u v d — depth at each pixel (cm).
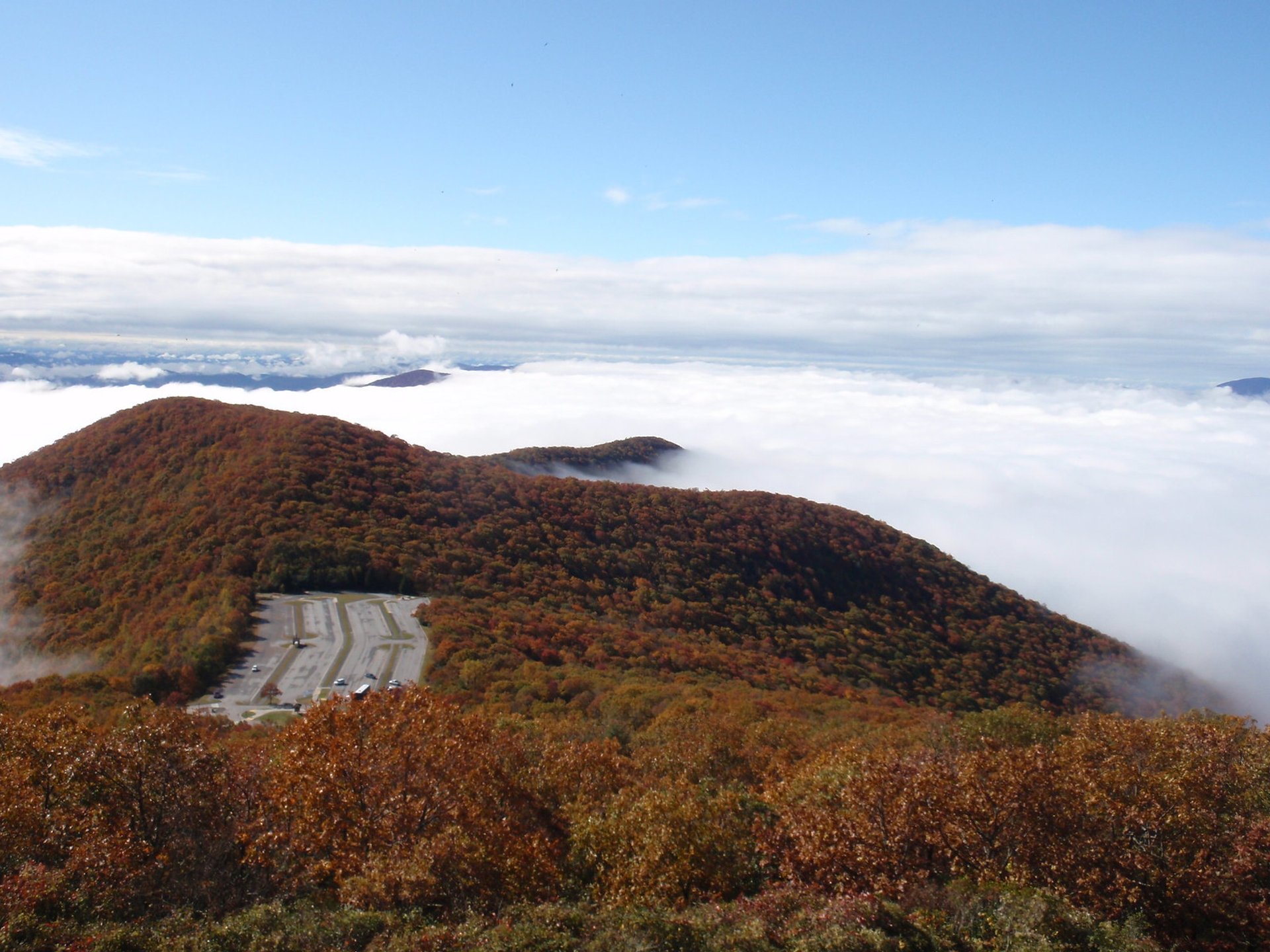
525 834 1911
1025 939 1393
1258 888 1666
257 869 1655
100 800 1714
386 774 1800
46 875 1456
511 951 1313
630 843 1848
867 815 1789
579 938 1397
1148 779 1891
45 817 1652
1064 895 1588
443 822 1772
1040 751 1850
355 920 1396
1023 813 1736
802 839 1770
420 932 1371
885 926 1423
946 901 1532
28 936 1312
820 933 1366
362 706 1945
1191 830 1758
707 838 1803
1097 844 1714
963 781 1806
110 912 1433
